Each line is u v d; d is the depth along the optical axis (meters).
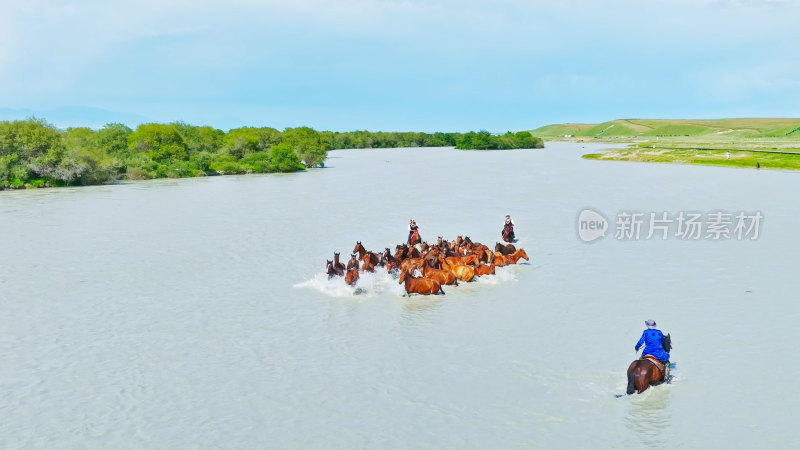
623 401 13.95
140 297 23.39
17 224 42.19
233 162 99.19
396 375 15.63
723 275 25.91
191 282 25.67
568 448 11.92
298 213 47.31
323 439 12.43
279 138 132.75
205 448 12.15
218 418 13.43
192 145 109.44
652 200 52.81
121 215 46.81
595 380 15.14
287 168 100.19
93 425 13.18
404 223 41.31
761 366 15.78
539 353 17.00
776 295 22.53
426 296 23.12
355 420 13.24
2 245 34.31
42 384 15.34
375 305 21.98
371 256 26.28
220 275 26.88
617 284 24.62
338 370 16.00
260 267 28.39
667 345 14.87
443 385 14.98
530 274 26.53
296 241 35.00
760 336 18.06
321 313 21.08
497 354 16.97
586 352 17.02
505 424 12.95
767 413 13.25
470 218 43.34
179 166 90.62
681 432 12.49
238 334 18.95
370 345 17.83
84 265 29.11
